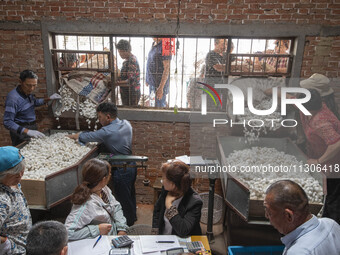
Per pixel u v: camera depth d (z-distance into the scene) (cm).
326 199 250
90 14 362
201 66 384
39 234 141
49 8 361
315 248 140
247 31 360
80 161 304
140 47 380
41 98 392
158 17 361
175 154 412
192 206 216
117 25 363
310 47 361
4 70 386
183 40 375
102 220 220
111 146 334
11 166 187
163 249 198
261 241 295
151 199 420
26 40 372
